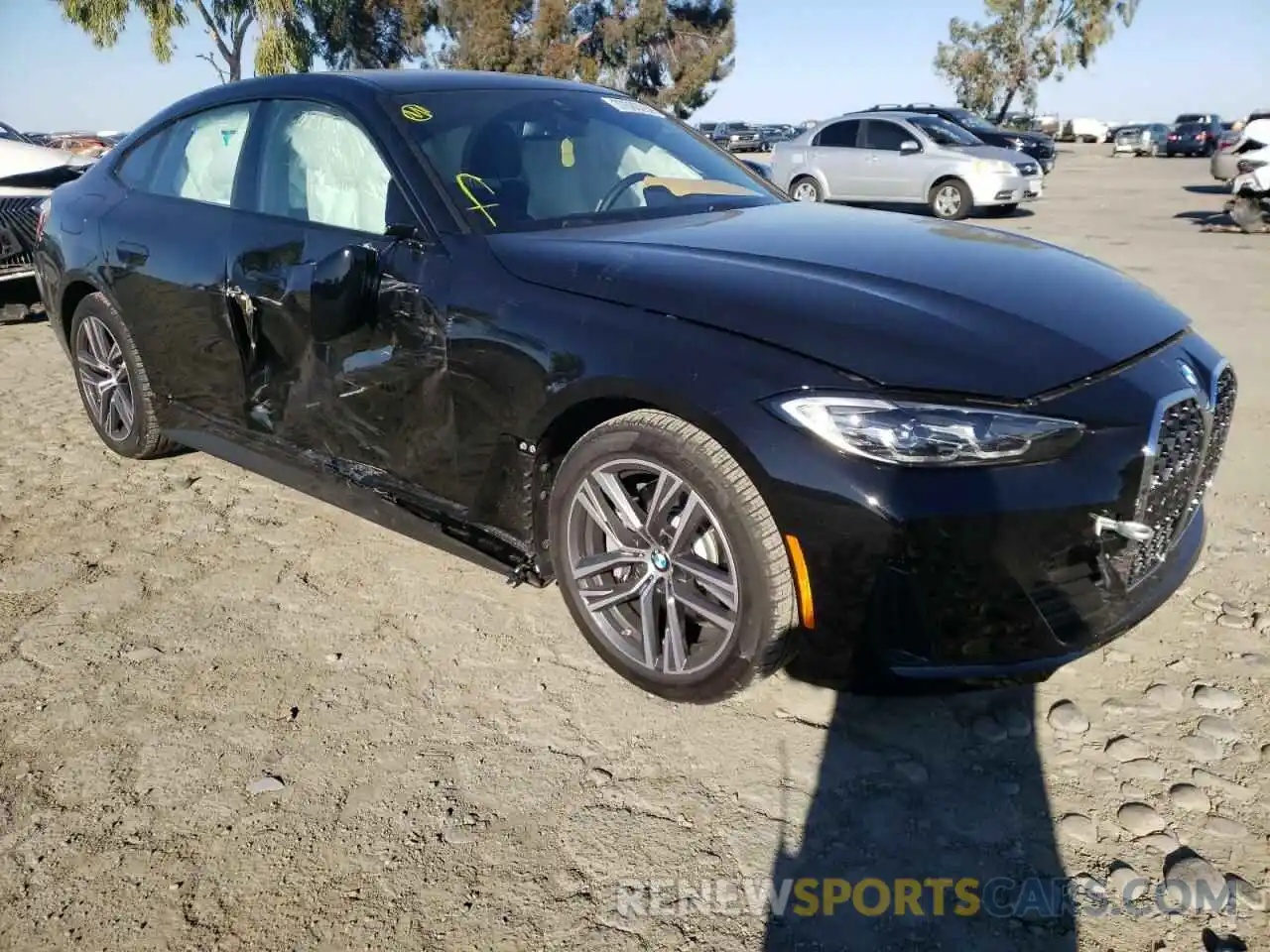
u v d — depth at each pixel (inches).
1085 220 551.5
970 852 79.1
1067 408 81.6
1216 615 114.5
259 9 1049.5
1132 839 80.0
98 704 99.5
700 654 94.0
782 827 82.1
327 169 122.1
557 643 110.3
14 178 273.6
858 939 71.1
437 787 87.3
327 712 98.2
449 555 131.9
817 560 81.9
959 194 569.9
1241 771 87.7
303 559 131.1
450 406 105.0
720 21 1866.4
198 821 83.4
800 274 94.1
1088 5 2101.4
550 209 115.3
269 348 125.0
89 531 140.1
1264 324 261.3
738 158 151.8
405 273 107.3
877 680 84.2
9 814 84.1
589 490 97.7
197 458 169.5
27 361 243.9
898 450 78.4
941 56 2304.4
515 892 75.7
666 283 92.9
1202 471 96.9
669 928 72.2
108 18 1005.8
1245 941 69.9
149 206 144.9
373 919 73.2
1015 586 80.5
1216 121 1612.9
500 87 132.7
